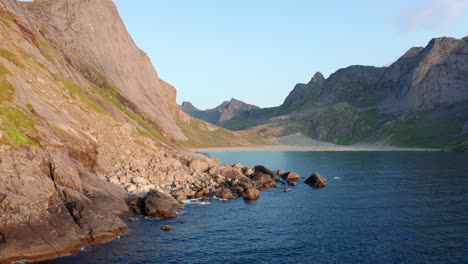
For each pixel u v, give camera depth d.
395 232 45.09
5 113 45.59
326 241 41.81
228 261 35.53
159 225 46.44
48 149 46.25
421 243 40.84
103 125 75.88
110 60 191.38
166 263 34.53
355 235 44.00
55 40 145.38
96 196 47.69
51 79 74.06
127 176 62.47
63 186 42.19
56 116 56.53
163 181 68.06
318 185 81.81
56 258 33.78
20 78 58.91
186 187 67.62
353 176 101.44
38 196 36.50
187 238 42.03
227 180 77.75
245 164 147.38
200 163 86.25
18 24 90.12
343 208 58.66
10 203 33.88
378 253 37.91
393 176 100.31
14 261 31.67
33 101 54.12
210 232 44.66
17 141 42.62
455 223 48.91
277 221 50.41
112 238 39.94
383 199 65.94
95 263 33.31
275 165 141.62
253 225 48.22
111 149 71.44
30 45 83.88
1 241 32.06
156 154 82.19
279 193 72.56
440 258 36.38
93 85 132.62
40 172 39.12
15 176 36.22
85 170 51.84
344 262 35.59
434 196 68.25
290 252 38.22
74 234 36.97
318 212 55.88
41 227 34.88
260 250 38.78
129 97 179.38
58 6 184.00
